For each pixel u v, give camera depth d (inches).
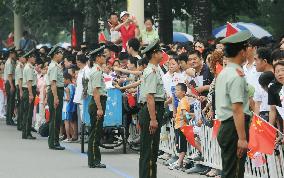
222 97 581.6
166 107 967.6
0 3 2389.3
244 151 570.9
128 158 1039.6
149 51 761.6
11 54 1578.5
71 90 1244.5
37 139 1310.3
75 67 1246.9
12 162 993.5
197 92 882.1
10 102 1587.1
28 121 1310.3
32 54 1305.4
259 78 732.0
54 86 1135.6
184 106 884.0
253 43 799.7
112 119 1063.0
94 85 924.0
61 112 1151.6
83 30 2250.2
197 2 1707.7
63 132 1304.1
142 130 770.2
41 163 982.4
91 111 936.9
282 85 697.0
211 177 838.5
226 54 585.0
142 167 772.0
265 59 749.9
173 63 967.6
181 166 903.1
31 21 2447.1
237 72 573.9
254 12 2129.7
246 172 753.6
